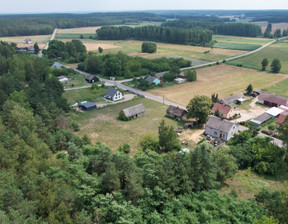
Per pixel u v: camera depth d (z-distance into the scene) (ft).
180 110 266.16
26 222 77.25
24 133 146.30
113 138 220.43
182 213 100.53
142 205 103.45
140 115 276.21
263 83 402.72
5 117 181.06
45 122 202.28
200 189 125.70
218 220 98.48
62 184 102.68
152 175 111.34
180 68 501.97
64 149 183.73
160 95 350.02
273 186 149.38
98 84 400.06
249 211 104.88
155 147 199.52
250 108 300.61
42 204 88.58
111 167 112.57
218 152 157.58
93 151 164.35
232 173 150.71
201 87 386.73
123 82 415.44
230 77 443.32
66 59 575.38
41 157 131.44
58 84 299.38
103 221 94.12
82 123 253.03
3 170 109.29
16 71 336.70
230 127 215.51
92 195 103.50
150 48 654.53
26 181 94.73
